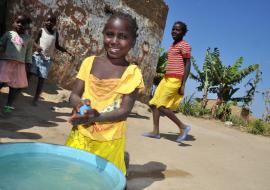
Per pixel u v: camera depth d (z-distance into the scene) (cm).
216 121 426
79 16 321
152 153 188
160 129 271
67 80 322
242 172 180
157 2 391
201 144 238
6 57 204
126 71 103
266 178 175
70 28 316
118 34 101
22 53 210
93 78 105
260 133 366
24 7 284
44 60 242
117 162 104
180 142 231
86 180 75
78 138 103
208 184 151
